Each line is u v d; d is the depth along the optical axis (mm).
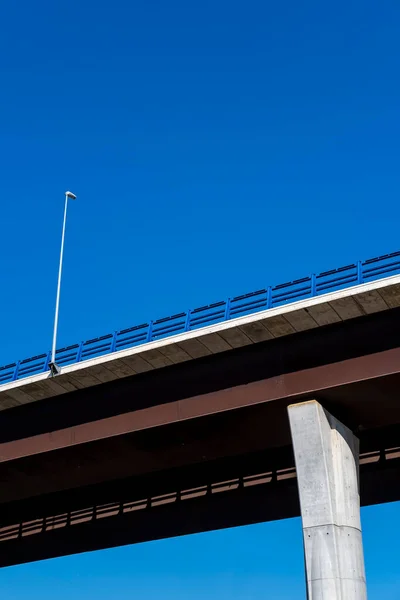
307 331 32344
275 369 32562
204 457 37188
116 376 35469
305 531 29250
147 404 34781
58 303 39719
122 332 35281
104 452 36562
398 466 35406
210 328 32656
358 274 30703
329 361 31609
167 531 40375
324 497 29562
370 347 31031
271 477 38156
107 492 42500
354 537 29516
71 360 36250
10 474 39188
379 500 36250
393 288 29609
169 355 33938
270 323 31875
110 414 35531
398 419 33344
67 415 36750
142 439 35281
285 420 33312
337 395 31578
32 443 37062
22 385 36500
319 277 31531
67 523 43188
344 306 30734
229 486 39156
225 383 33375
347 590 27969
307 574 28531
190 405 33719
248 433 34656
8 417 38469
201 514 39625
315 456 30469
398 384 30625
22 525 44719
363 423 33625
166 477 40750
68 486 40781
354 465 32000
